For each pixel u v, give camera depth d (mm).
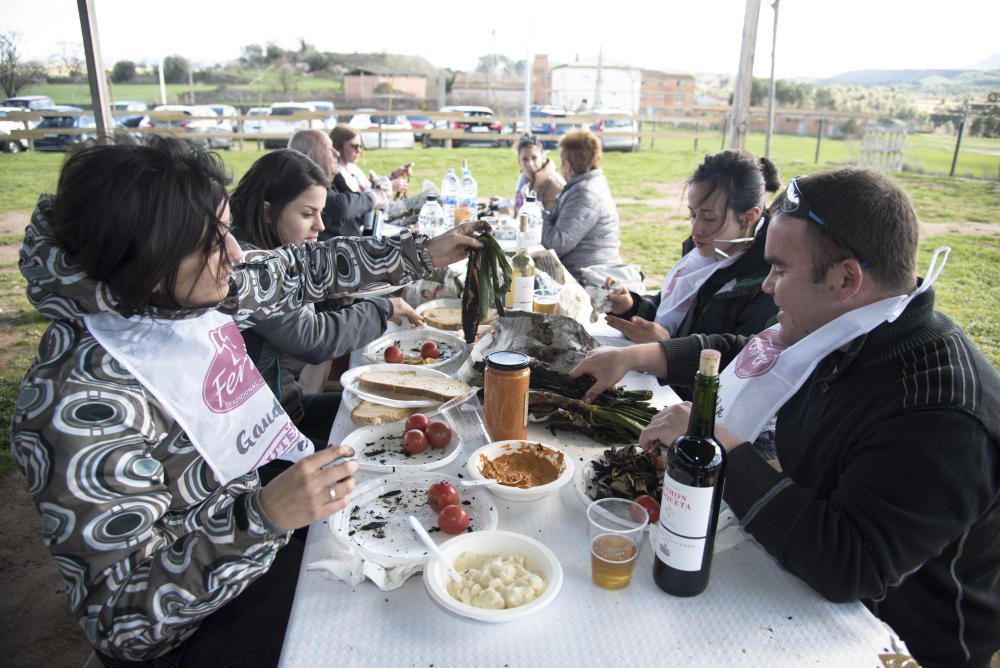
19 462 960
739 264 2199
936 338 1115
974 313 4625
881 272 1146
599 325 2551
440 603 990
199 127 15086
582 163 4340
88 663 1655
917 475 997
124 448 1004
